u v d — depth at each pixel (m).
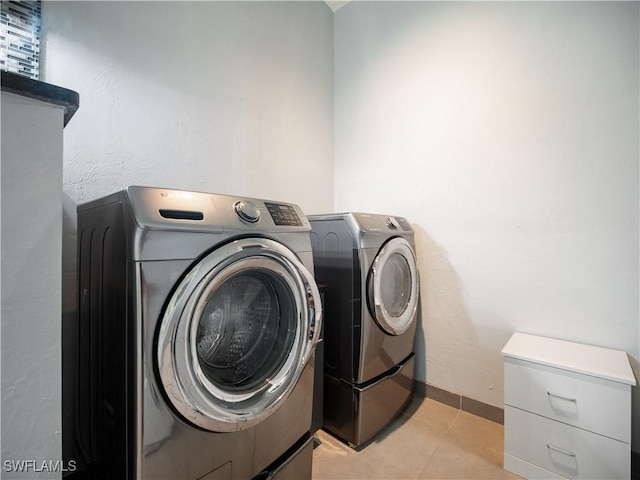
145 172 1.43
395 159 2.16
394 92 2.17
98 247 0.92
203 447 0.82
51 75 1.15
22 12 1.09
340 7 2.51
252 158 1.92
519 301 1.65
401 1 2.13
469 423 1.71
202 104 1.66
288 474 1.07
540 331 1.59
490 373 1.75
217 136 1.73
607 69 1.40
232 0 1.80
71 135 1.21
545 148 1.56
